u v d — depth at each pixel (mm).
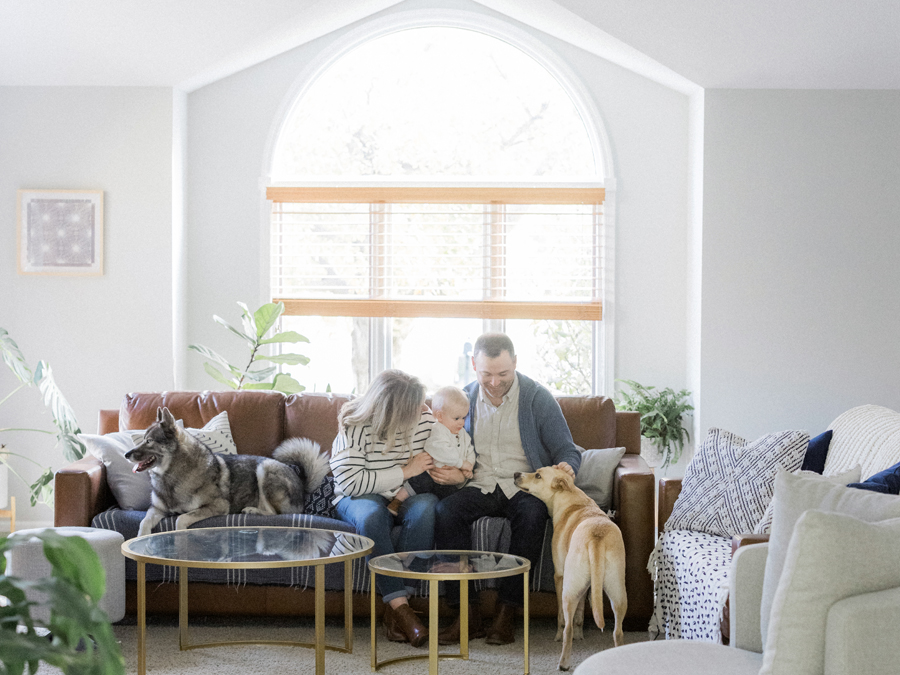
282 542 2805
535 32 5418
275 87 5453
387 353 5578
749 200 4957
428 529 3146
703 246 4980
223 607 3234
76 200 5117
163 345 5133
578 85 5391
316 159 5555
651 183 5367
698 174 5070
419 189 5414
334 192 5422
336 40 5453
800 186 4949
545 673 2771
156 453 3182
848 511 1834
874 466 2785
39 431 4910
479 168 5516
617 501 3309
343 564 3178
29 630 1139
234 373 4934
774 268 4953
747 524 2947
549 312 5410
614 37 4707
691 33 4570
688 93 5246
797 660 1593
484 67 5527
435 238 5516
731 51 4668
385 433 3242
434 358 5574
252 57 5238
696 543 2846
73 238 5121
